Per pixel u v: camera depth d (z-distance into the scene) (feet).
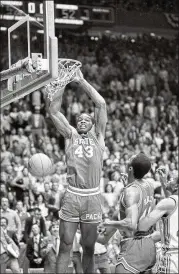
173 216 32.24
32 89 23.20
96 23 88.17
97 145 22.57
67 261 22.49
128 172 21.95
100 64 87.66
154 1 89.10
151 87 82.84
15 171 53.01
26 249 41.04
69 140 22.68
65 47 87.76
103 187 54.19
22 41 23.98
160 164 56.39
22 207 46.50
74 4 85.10
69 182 22.38
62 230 22.34
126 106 75.00
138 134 67.82
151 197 21.33
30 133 64.75
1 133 65.05
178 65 90.53
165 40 93.40
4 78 24.79
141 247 20.81
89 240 22.36
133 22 91.50
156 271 21.59
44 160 25.39
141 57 90.17
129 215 20.30
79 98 75.41
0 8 35.81
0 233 38.42
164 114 75.41
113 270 41.96
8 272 41.86
